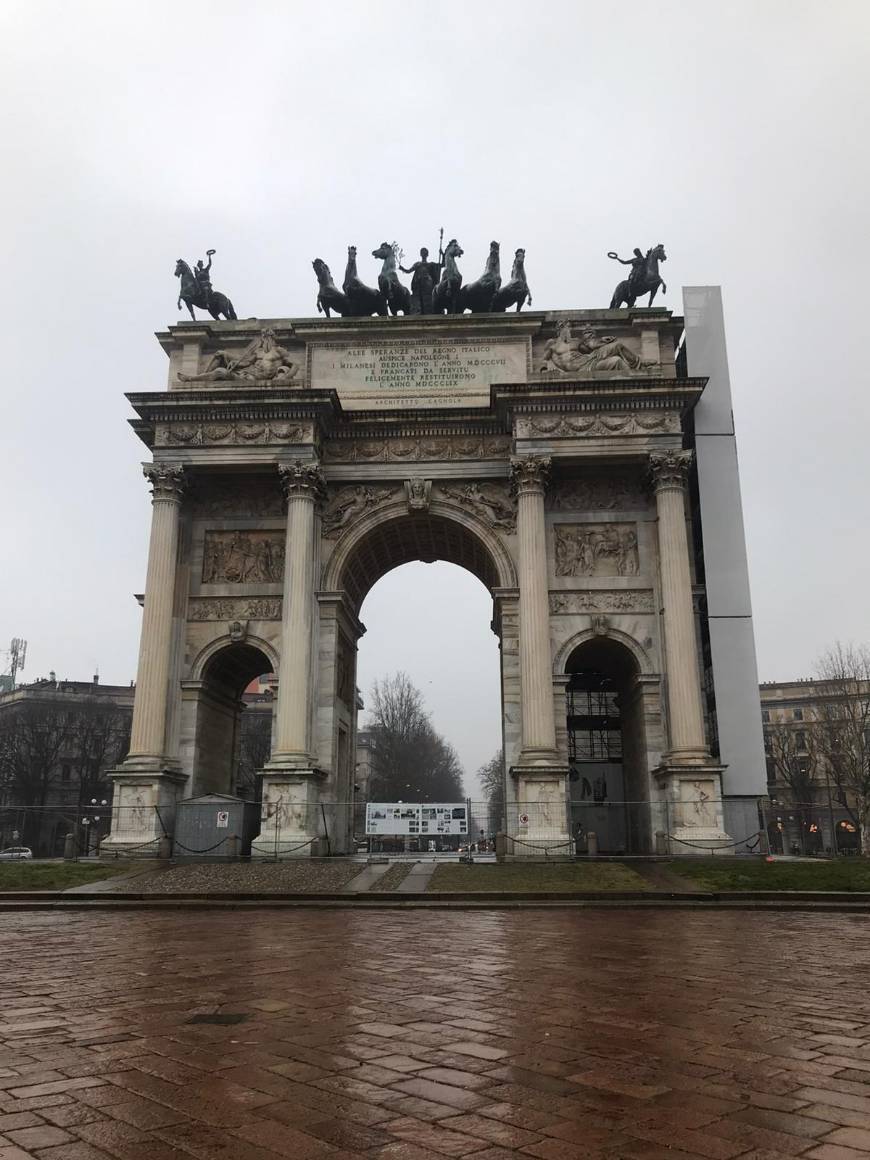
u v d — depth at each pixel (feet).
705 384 167.73
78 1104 27.12
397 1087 28.94
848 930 80.59
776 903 104.47
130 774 155.63
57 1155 22.90
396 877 122.01
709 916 95.09
